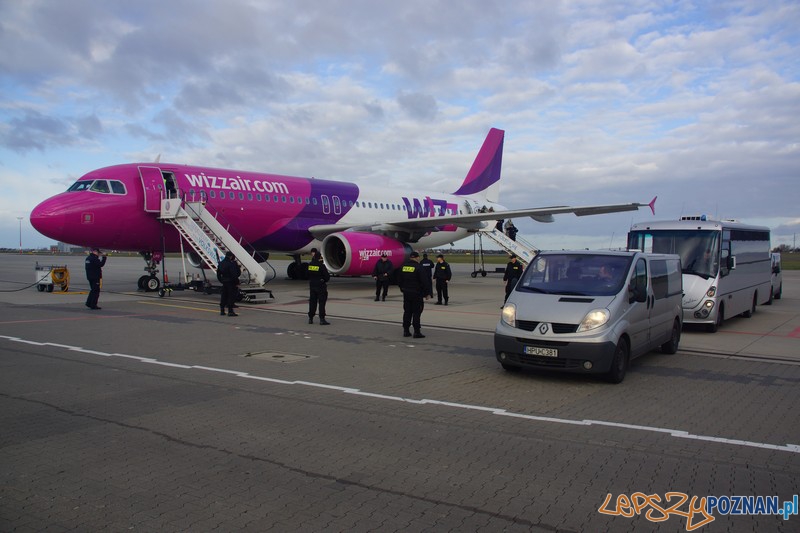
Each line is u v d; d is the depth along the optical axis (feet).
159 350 33.60
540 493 14.78
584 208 70.33
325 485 15.08
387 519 13.20
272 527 12.73
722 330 46.60
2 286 82.48
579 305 27.32
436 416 21.50
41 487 14.70
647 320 30.48
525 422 20.94
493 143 115.34
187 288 62.64
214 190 68.33
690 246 45.73
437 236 102.32
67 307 54.34
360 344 37.01
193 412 21.42
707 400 24.31
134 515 13.21
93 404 22.26
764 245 59.72
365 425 20.24
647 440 19.06
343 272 68.59
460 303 64.64
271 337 38.96
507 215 75.82
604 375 27.25
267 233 74.49
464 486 15.15
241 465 16.35
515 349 27.48
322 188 81.76
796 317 55.98
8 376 26.76
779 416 21.98
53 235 59.41
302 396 23.98
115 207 62.08
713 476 16.06
